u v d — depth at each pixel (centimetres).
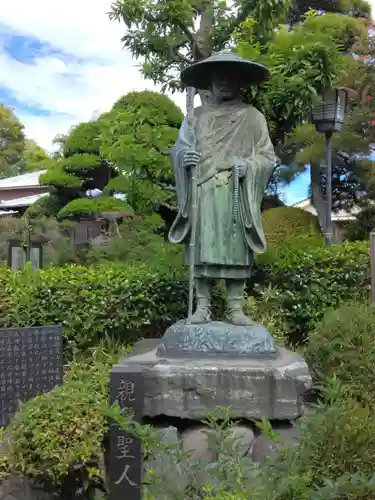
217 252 533
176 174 550
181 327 530
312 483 323
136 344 635
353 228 1380
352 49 1381
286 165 1569
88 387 520
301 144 1509
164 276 711
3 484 470
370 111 1347
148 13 728
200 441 465
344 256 728
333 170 1548
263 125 564
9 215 1869
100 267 769
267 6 709
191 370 479
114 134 798
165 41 779
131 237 1071
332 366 547
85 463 442
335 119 839
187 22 733
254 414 471
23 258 905
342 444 345
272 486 287
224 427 397
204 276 543
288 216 1229
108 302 690
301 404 473
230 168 541
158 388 479
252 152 554
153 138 780
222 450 329
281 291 733
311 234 1095
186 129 554
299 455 330
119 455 406
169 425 487
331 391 361
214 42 779
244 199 535
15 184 2286
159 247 877
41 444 434
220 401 474
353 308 596
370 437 358
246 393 474
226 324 539
